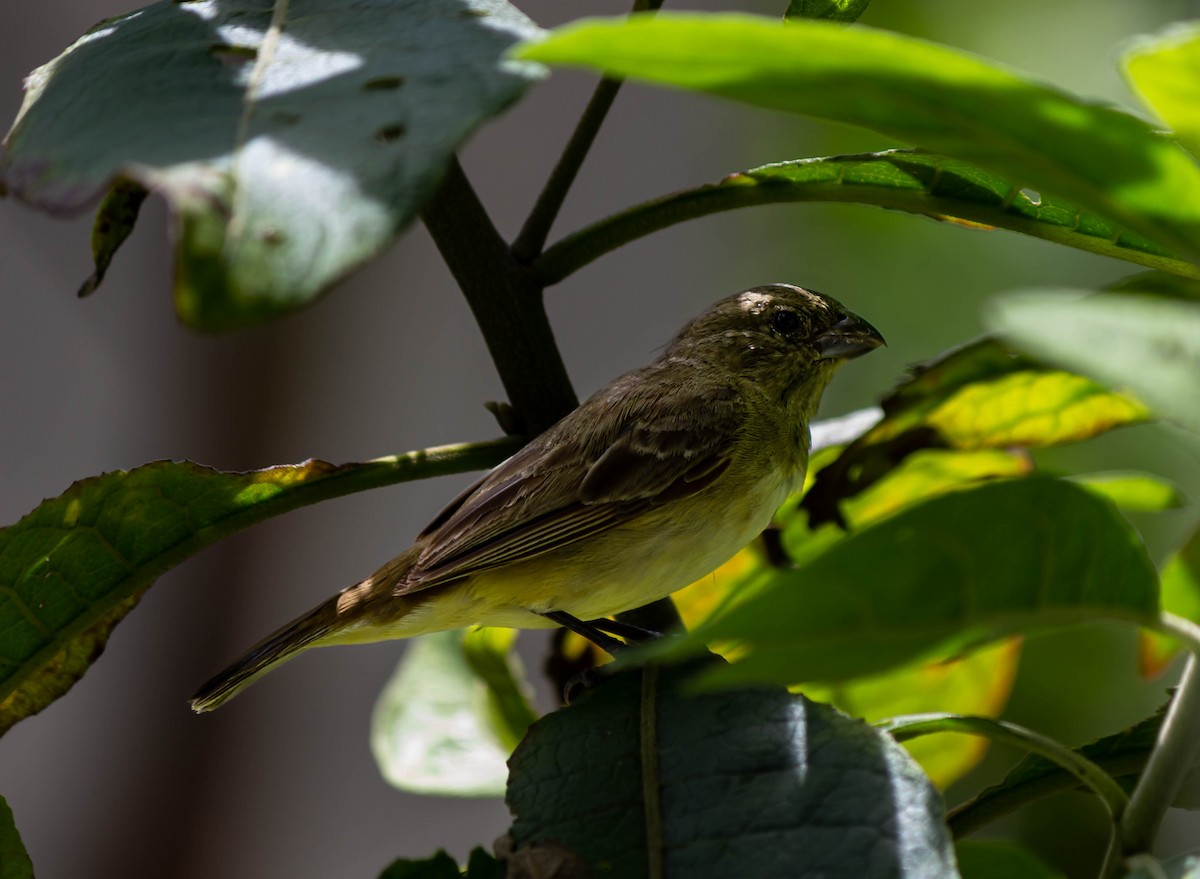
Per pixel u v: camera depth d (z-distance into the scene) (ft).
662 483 8.03
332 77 6.98
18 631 7.83
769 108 5.98
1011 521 6.18
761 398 8.09
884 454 7.93
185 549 7.82
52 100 7.66
